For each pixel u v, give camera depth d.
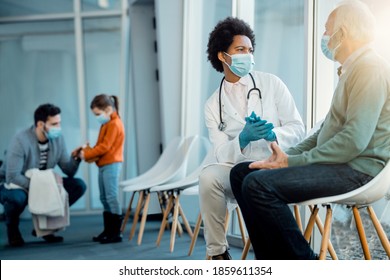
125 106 6.85
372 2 2.97
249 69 2.80
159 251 4.00
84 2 6.98
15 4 7.04
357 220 2.22
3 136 7.10
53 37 7.10
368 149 2.12
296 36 3.66
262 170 2.16
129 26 6.89
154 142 6.28
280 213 2.10
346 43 2.21
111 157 4.56
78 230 5.41
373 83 2.06
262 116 2.79
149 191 4.38
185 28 5.64
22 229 5.69
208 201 2.70
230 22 2.89
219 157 2.76
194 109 5.46
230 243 4.22
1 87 7.10
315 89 3.38
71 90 7.10
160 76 5.72
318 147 2.14
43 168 4.80
